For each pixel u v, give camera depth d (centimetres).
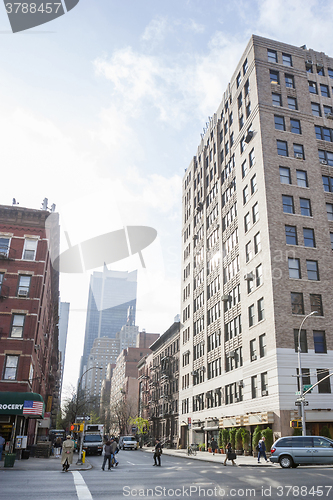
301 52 4544
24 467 2170
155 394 8156
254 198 4003
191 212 6631
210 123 5872
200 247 5897
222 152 5281
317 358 3281
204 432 5047
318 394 3159
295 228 3722
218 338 4769
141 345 13975
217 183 5325
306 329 3359
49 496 1107
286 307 3391
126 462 3000
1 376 3144
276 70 4334
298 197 3850
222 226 4962
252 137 4178
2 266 3434
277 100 4222
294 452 2122
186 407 5847
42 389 4878
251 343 3750
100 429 4497
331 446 2128
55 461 2762
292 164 3962
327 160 4138
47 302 4438
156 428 7812
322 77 4528
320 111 4344
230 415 4097
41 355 4212
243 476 1648
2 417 3062
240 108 4634
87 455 4125
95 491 1217
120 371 14325
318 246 3706
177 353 6756
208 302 5288
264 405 3341
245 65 4584
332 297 3541
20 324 3316
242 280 4091
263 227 3734
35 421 4362
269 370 3316
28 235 3572
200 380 5319
